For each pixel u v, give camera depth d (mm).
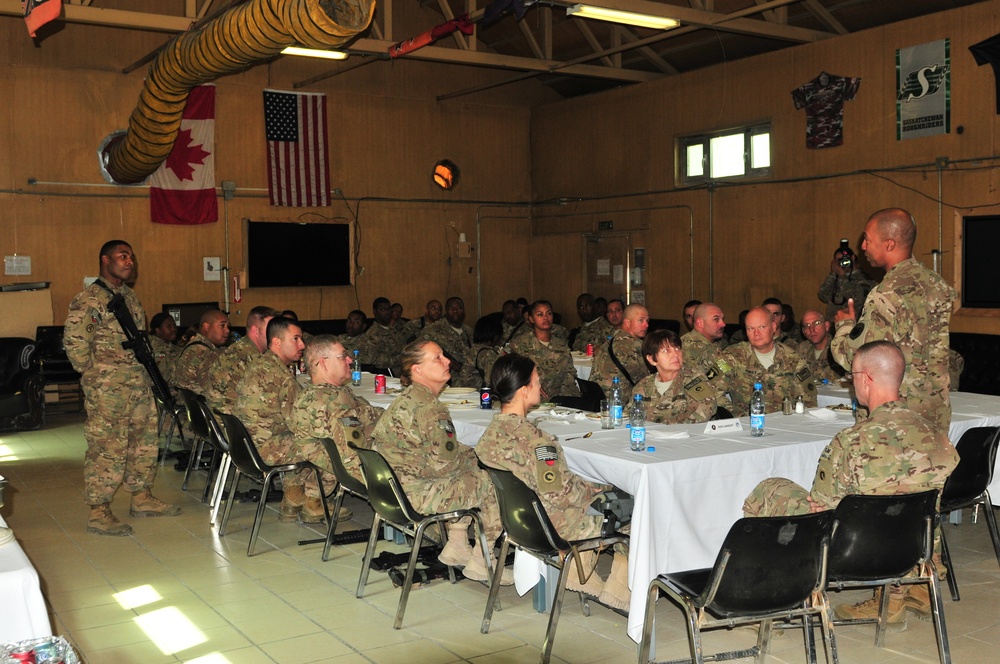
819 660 3805
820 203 11383
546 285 15703
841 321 4348
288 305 14016
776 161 11867
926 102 10234
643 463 3748
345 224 14320
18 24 11898
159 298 12977
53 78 12164
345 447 4840
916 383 4082
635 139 13836
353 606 4539
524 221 15883
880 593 4141
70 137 12305
